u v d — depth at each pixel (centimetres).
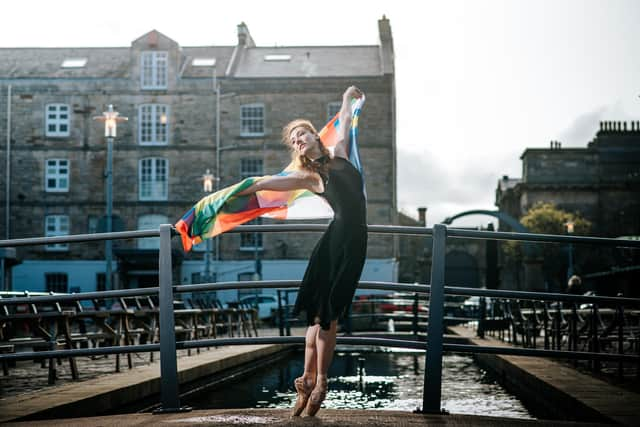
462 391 838
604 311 923
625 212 5803
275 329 2189
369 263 3850
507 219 3011
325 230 438
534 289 3216
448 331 1905
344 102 433
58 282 3847
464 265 6284
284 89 3888
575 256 5081
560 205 5859
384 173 3859
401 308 2720
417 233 448
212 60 4128
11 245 454
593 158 5972
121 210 3875
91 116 3912
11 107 3912
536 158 6022
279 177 414
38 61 4088
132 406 641
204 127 3906
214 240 3850
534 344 1132
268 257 3850
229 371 966
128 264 3778
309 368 425
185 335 1148
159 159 3906
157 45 3928
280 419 407
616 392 582
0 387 716
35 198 3884
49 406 503
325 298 404
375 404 722
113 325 1230
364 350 1537
